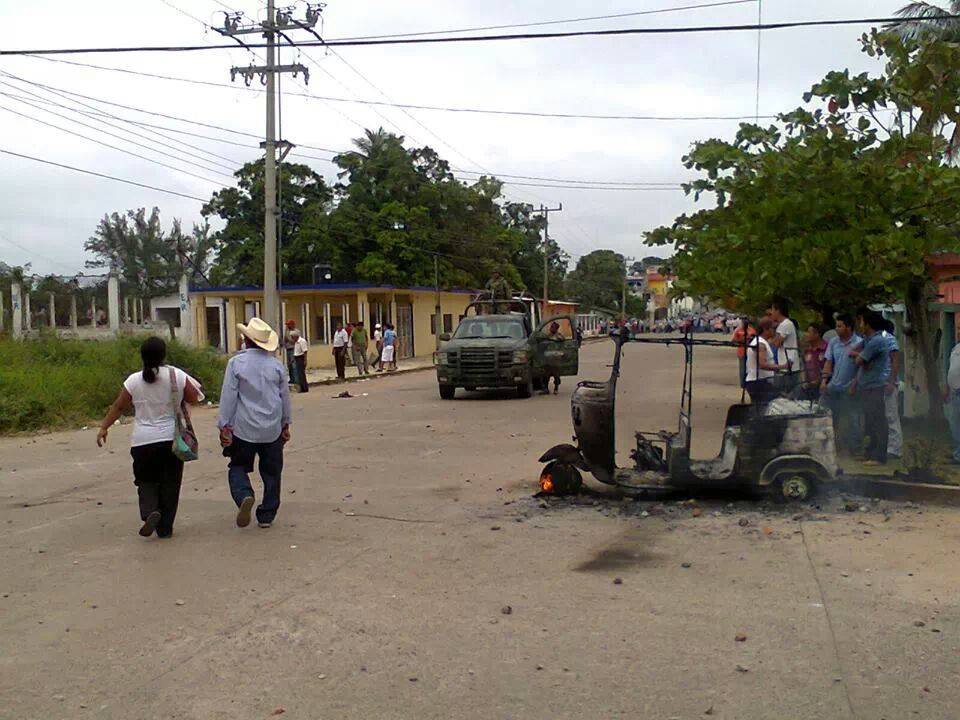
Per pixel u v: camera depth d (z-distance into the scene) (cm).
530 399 2133
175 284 6656
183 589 636
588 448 898
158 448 763
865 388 1048
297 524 834
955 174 1041
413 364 3869
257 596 618
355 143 5053
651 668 483
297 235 4769
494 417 1736
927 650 499
